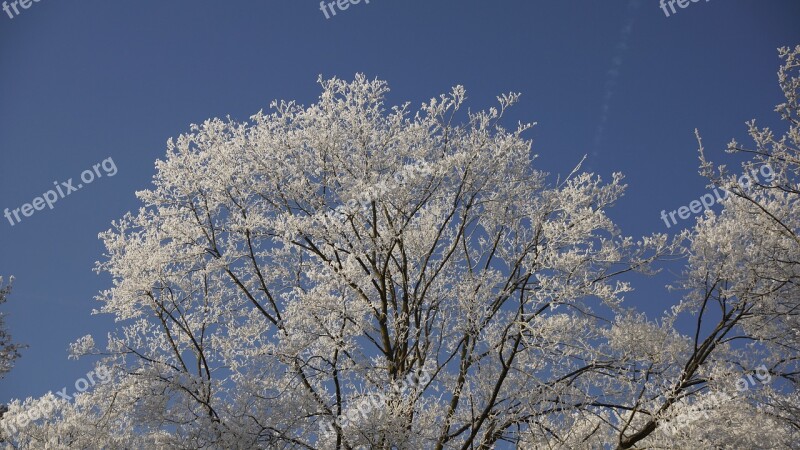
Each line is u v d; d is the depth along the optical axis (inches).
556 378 337.7
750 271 336.5
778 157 313.6
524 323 324.2
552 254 336.2
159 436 328.2
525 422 330.6
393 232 376.8
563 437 339.6
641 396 327.0
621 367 336.2
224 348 386.9
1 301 381.1
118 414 369.1
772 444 319.3
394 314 378.0
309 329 359.9
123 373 358.3
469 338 367.2
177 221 389.7
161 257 378.3
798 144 311.3
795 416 327.3
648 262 352.8
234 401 320.5
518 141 388.5
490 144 383.6
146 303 383.6
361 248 373.1
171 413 314.5
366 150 394.3
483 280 360.5
